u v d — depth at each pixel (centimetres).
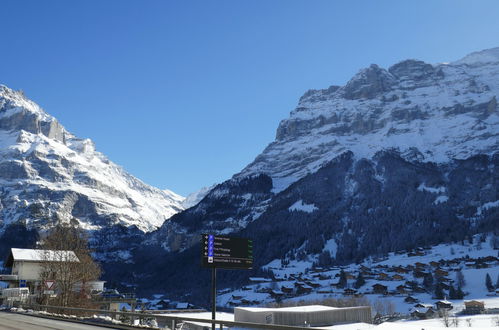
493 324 9269
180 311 8856
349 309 7819
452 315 12281
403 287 17975
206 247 3319
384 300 16862
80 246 7100
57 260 6662
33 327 3127
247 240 3562
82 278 6838
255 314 7412
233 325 2477
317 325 7350
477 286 17525
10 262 8112
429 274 19462
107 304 7550
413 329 3994
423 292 17712
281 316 7262
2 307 6631
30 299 6906
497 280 17275
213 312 3247
